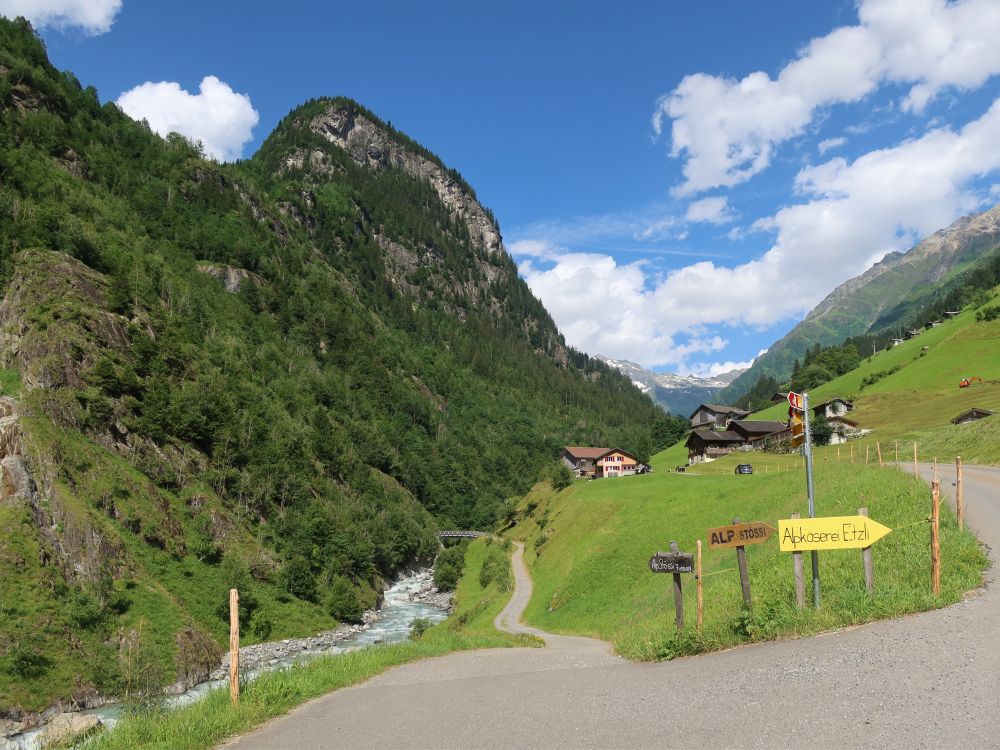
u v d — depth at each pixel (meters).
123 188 198.00
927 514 22.89
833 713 9.10
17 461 67.81
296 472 117.25
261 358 163.00
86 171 191.62
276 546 96.19
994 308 169.12
